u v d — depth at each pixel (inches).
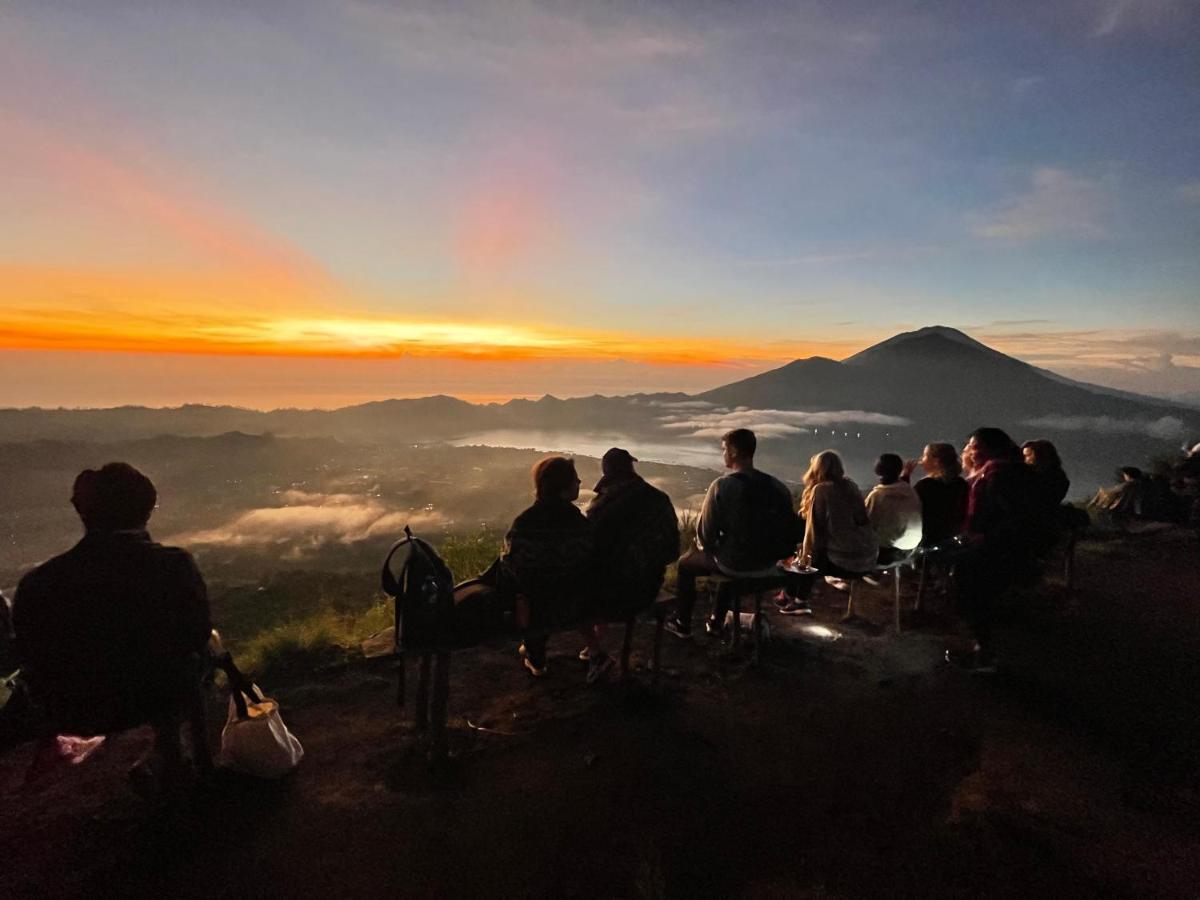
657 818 114.1
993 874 101.0
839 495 192.4
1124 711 155.1
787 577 178.4
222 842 105.8
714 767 129.7
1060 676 174.4
